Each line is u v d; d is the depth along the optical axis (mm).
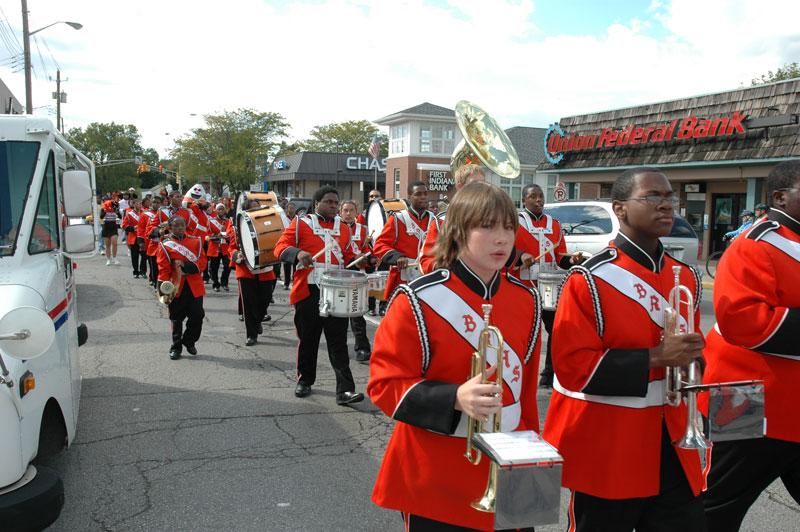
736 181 19422
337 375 5852
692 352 2281
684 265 2650
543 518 1794
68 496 3992
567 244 11352
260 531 3596
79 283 14008
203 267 7590
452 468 2062
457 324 2066
